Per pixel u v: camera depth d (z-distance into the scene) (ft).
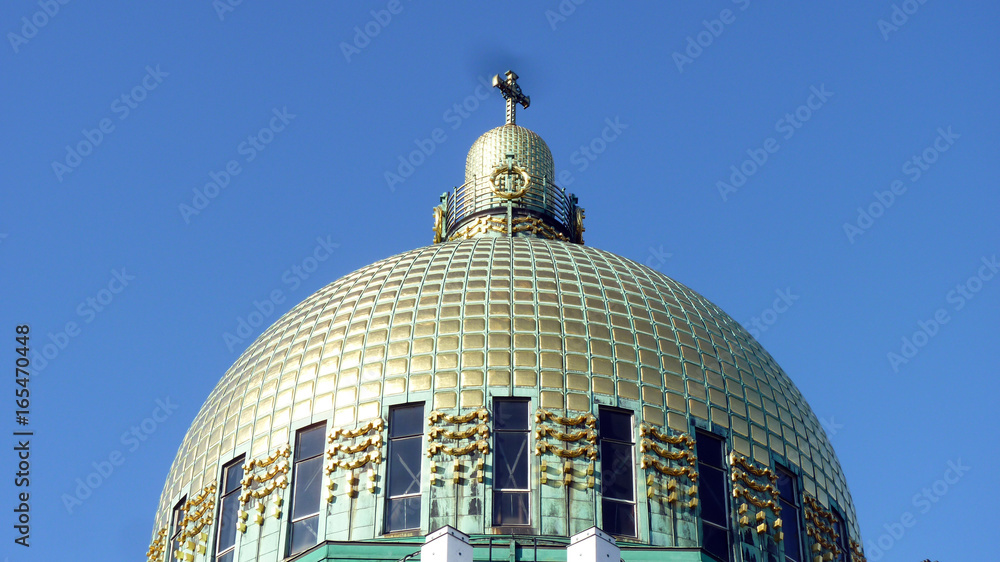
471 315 169.37
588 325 169.48
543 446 156.87
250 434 166.81
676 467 159.12
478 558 144.15
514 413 159.94
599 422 160.56
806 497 167.94
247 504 161.58
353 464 157.99
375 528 153.69
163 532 171.63
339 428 160.97
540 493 154.20
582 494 154.71
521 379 162.09
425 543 131.44
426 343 166.50
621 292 176.76
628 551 144.77
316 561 145.48
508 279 175.63
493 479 155.22
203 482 167.94
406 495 155.63
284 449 163.02
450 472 155.53
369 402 162.50
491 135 220.43
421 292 174.50
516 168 211.41
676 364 168.45
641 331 171.01
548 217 212.64
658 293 179.42
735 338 178.91
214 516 164.45
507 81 226.99
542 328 167.94
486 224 208.44
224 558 161.68
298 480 161.07
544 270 178.40
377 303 174.40
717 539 157.79
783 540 162.71
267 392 169.37
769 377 176.24
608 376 164.14
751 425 167.73
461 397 160.66
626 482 157.28
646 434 160.15
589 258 184.65
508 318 168.86
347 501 156.04
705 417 165.07
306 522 157.89
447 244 190.60
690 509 157.17
